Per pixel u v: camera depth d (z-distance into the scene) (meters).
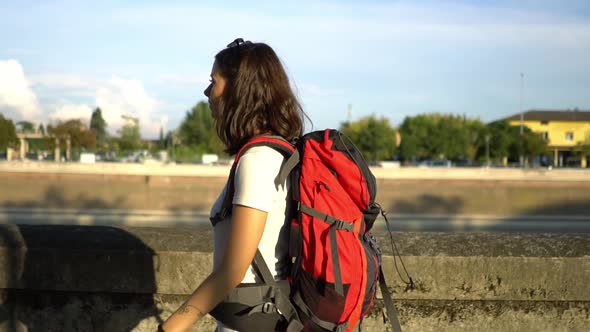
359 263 1.70
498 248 3.06
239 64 1.84
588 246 3.09
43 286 2.97
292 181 1.75
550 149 105.88
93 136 91.50
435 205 52.47
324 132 1.81
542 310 3.06
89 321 3.05
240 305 1.74
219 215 1.80
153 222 37.66
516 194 57.91
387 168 58.50
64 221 38.00
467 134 99.25
